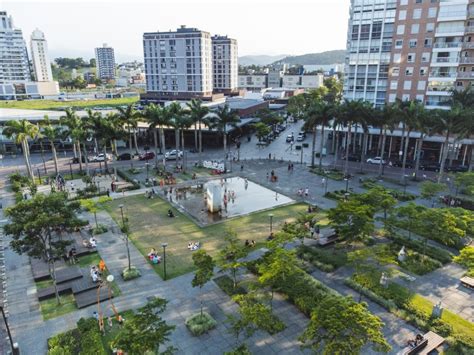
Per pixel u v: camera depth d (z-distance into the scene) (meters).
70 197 55.09
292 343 24.59
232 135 100.75
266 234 42.62
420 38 74.38
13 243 27.25
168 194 57.41
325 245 39.47
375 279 27.48
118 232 43.06
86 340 23.73
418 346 23.55
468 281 31.61
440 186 47.53
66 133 65.44
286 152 89.25
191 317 26.94
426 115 58.59
